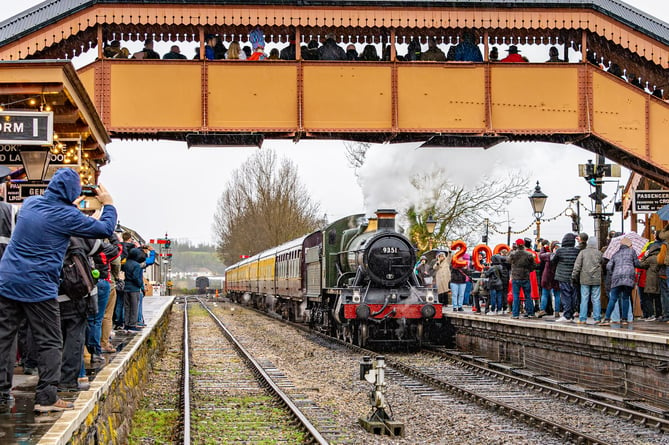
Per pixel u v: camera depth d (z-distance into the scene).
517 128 17.28
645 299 15.29
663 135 17.31
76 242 7.46
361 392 12.95
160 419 10.70
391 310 18.72
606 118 17.31
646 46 16.86
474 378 14.37
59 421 5.77
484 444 9.06
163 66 16.98
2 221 7.34
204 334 26.50
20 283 6.40
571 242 15.42
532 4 16.80
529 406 11.37
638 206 16.81
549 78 17.34
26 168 10.92
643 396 11.18
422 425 10.15
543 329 14.12
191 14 16.55
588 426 9.93
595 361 12.52
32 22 16.42
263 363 17.23
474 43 17.92
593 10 16.89
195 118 16.98
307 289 26.12
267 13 16.67
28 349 9.02
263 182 63.91
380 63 17.20
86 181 13.87
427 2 16.72
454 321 19.38
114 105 16.86
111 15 16.47
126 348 11.46
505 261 18.94
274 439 9.29
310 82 17.17
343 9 16.75
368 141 18.05
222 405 11.72
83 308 7.53
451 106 17.27
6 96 10.28
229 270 63.53
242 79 17.08
